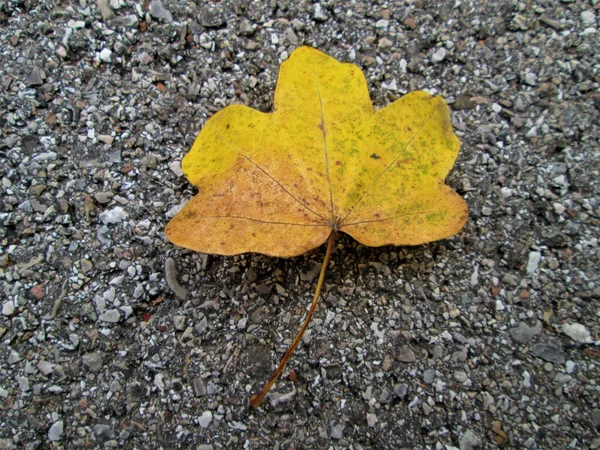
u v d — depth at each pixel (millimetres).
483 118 124
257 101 127
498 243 114
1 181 119
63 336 110
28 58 127
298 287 112
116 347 109
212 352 109
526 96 125
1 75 126
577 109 123
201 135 102
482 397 105
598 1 130
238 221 96
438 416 104
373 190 100
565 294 111
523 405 105
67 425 105
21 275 114
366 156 101
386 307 111
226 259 114
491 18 131
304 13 131
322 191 99
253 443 103
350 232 98
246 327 110
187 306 112
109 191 118
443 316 110
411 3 131
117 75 127
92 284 113
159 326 110
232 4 131
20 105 124
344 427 104
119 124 123
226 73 128
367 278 112
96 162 121
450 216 99
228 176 99
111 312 111
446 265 113
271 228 96
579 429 103
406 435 103
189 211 97
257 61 129
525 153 120
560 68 127
